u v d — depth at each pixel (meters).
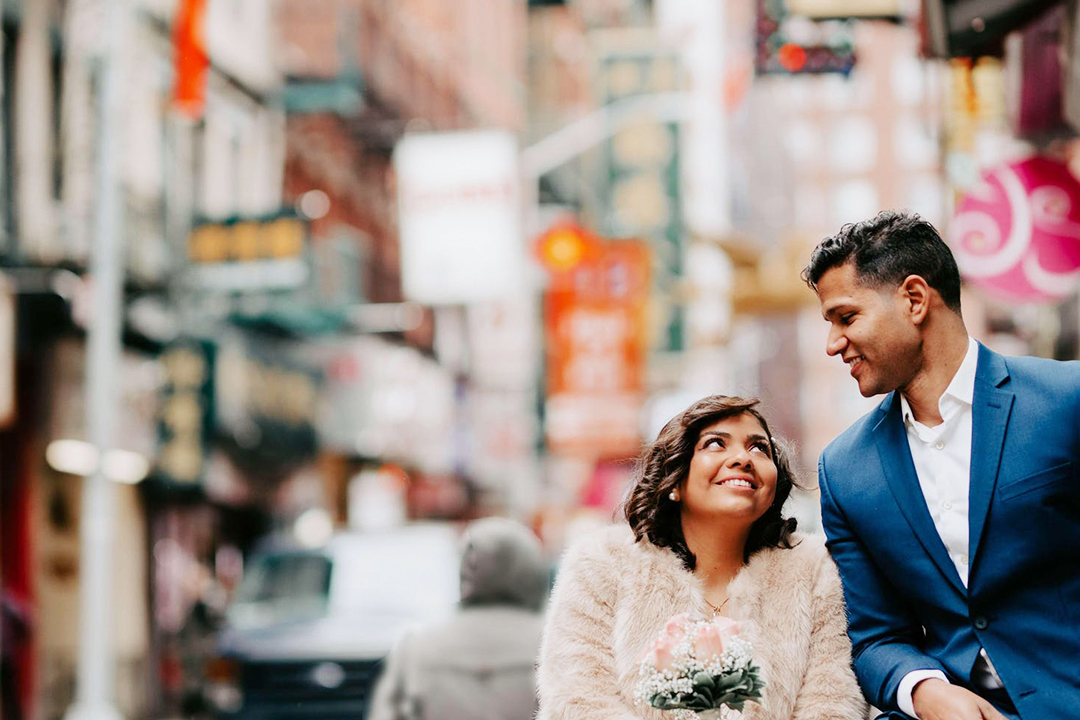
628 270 32.50
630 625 4.51
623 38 41.00
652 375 39.16
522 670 7.18
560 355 32.59
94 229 22.00
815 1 12.86
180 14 20.95
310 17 34.53
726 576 4.64
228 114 31.09
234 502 28.86
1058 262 10.70
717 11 49.97
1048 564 4.22
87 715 16.42
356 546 14.80
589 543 4.67
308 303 28.69
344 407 35.22
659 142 40.62
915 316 4.27
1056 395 4.23
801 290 26.59
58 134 22.56
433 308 43.31
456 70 49.78
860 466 4.48
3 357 20.67
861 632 4.55
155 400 25.77
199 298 27.17
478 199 23.70
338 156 37.91
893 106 129.25
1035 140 12.24
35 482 22.22
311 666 13.55
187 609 26.28
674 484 4.57
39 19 22.33
